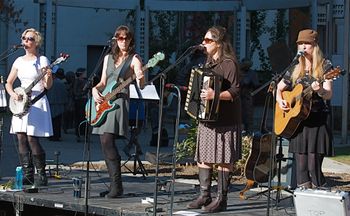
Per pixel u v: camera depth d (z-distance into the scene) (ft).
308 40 22.68
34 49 27.45
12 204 27.37
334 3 57.36
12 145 47.03
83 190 26.99
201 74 22.07
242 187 29.78
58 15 85.35
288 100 22.97
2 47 74.49
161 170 36.83
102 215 23.89
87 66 88.07
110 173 25.63
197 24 81.30
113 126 24.89
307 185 23.16
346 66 55.83
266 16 81.20
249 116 50.52
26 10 73.92
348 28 56.34
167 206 23.76
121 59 25.05
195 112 22.16
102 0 66.95
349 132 62.80
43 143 51.96
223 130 22.58
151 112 50.65
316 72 22.61
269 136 27.04
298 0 61.52
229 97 22.09
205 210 23.00
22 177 27.89
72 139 55.57
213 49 22.65
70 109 58.39
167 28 83.30
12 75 27.66
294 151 23.29
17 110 27.17
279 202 25.16
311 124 22.90
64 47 86.28
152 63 23.90
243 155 33.06
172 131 55.57
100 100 24.76
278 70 43.73
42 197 25.68
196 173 36.01
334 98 62.95
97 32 88.07
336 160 44.19
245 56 68.54
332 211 19.76
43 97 27.43
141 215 22.66
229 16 76.74
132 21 83.15
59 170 33.58
